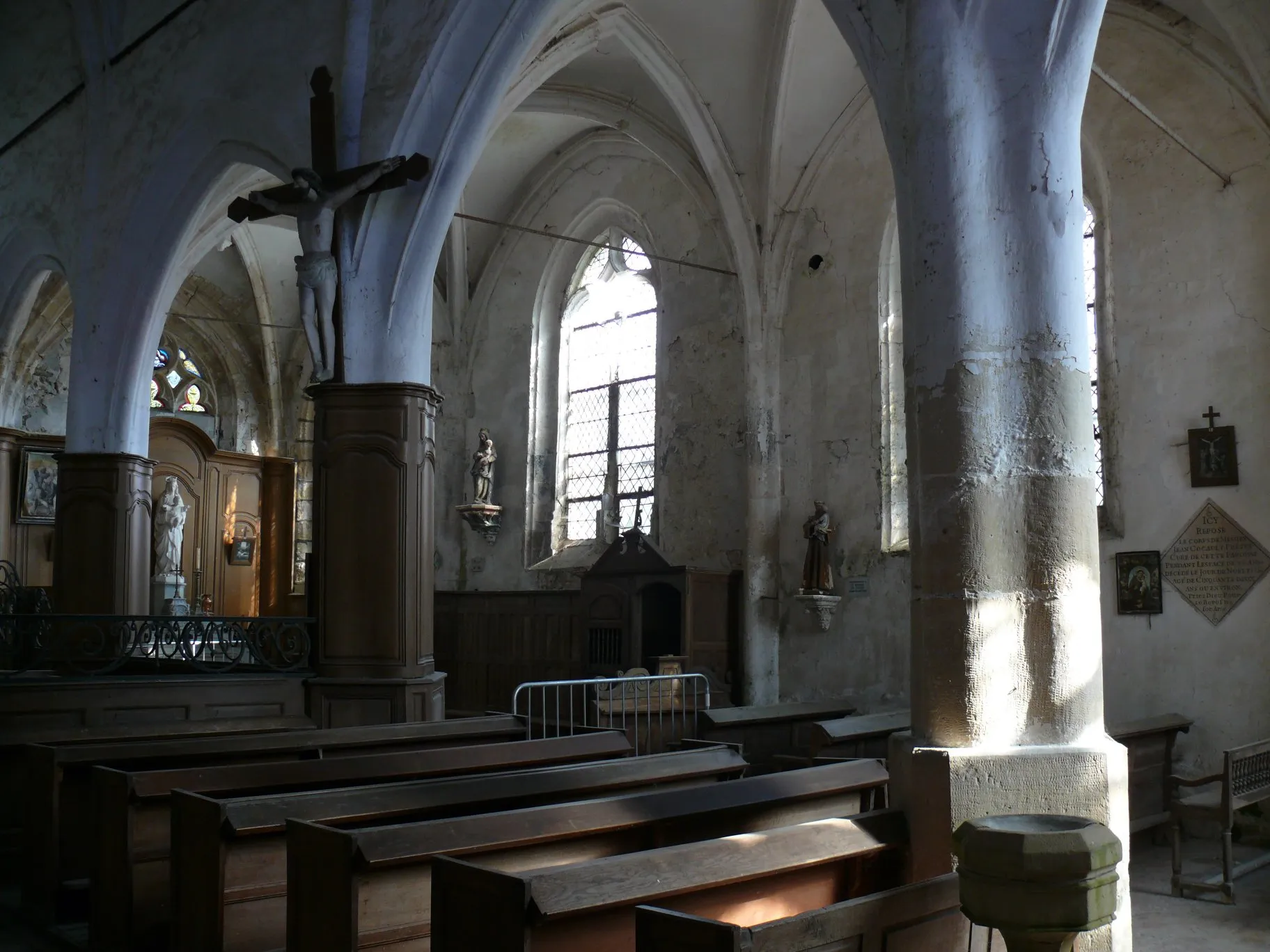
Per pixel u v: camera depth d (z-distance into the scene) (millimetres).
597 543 18531
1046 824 4340
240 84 12859
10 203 16688
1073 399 5555
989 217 5668
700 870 4496
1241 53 10359
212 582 21906
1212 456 11461
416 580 11008
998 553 5457
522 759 8047
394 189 10969
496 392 20219
